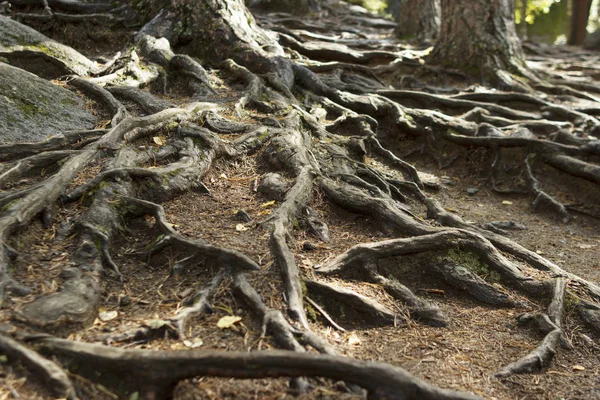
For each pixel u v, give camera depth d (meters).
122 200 4.16
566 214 6.41
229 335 3.28
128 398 2.72
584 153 6.96
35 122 5.11
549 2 26.45
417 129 7.47
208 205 4.61
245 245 3.98
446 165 7.33
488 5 9.62
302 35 11.08
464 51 9.77
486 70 9.56
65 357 2.79
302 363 2.71
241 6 8.12
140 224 4.20
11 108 5.07
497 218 6.27
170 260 3.90
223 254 3.76
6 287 3.22
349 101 7.53
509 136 7.21
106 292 3.52
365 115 7.11
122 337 3.10
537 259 4.65
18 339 2.82
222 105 6.27
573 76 11.79
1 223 3.60
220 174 5.12
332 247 4.36
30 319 2.99
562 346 3.90
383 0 23.23
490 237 4.88
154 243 3.96
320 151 5.86
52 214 3.99
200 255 3.84
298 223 4.49
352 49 10.32
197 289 3.65
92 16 8.34
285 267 3.74
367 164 6.36
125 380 2.77
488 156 7.22
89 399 2.69
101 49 8.13
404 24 12.90
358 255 4.16
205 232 4.13
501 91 9.24
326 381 3.01
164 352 2.76
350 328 3.71
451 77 9.73
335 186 4.96
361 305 3.79
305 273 3.92
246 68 7.40
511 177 7.05
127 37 8.04
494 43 9.64
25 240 3.72
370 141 6.68
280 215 4.32
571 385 3.57
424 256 4.44
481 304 4.27
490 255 4.49
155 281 3.73
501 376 3.51
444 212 5.37
